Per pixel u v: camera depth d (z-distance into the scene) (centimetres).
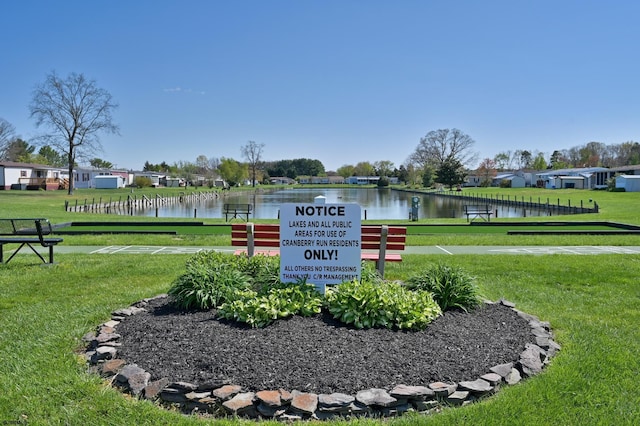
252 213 3847
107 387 394
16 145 8956
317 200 608
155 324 513
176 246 1357
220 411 364
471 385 388
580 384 402
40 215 2592
